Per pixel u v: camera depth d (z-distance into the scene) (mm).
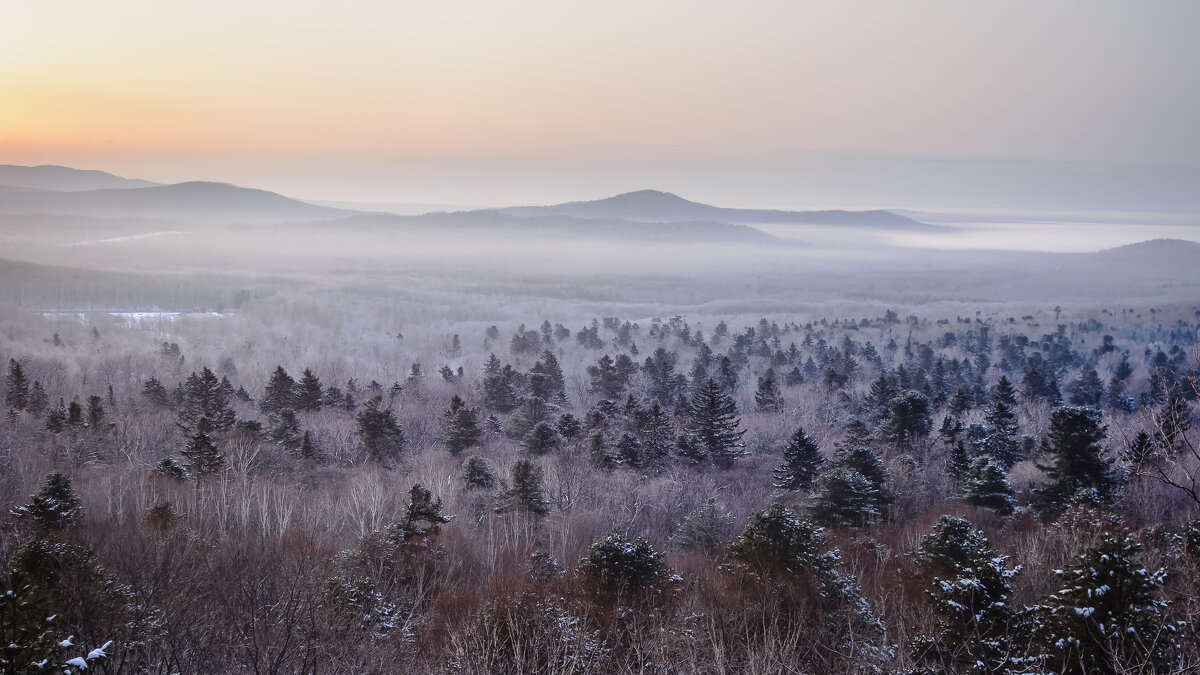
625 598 21062
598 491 42562
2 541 24344
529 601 20141
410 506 29312
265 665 16203
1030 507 37062
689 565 29344
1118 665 12797
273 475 45438
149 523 29062
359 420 54125
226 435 50562
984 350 131500
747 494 45625
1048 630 14727
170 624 17047
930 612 18078
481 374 103625
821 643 17125
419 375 95875
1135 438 33000
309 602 18391
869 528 34438
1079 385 92812
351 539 33750
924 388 81812
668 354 112750
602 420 62062
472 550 31359
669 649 16469
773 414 70812
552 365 89625
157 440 56531
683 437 52281
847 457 40188
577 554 32656
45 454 47719
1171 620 14469
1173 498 32938
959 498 39438
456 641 17750
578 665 16656
